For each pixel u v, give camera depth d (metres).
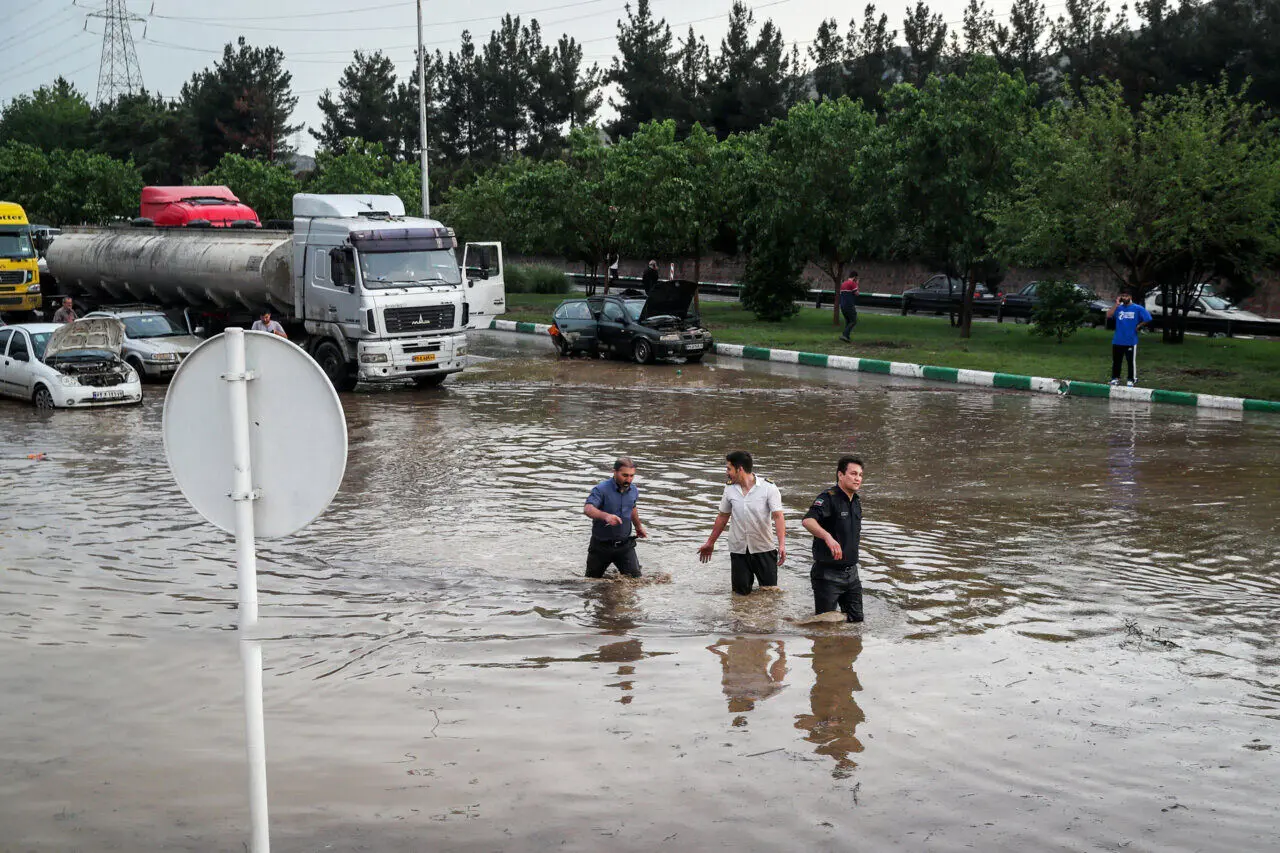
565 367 26.69
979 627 8.81
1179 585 9.94
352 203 23.19
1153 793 6.01
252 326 24.50
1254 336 32.69
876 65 63.09
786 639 8.54
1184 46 48.16
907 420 19.14
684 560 10.79
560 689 7.52
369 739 6.71
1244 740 6.70
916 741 6.67
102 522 12.12
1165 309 30.52
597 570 10.18
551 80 79.25
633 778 6.17
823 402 21.27
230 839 5.51
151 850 5.40
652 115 69.81
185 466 3.90
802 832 5.57
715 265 55.47
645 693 7.44
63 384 20.27
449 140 82.94
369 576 10.19
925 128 29.09
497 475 14.66
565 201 39.75
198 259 25.30
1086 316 32.09
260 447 3.89
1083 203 26.59
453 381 24.42
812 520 8.85
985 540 11.46
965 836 5.54
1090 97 28.12
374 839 5.49
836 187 34.06
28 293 30.91
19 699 7.32
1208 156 26.44
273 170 47.97
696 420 19.14
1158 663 8.02
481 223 49.91
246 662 3.91
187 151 76.88
